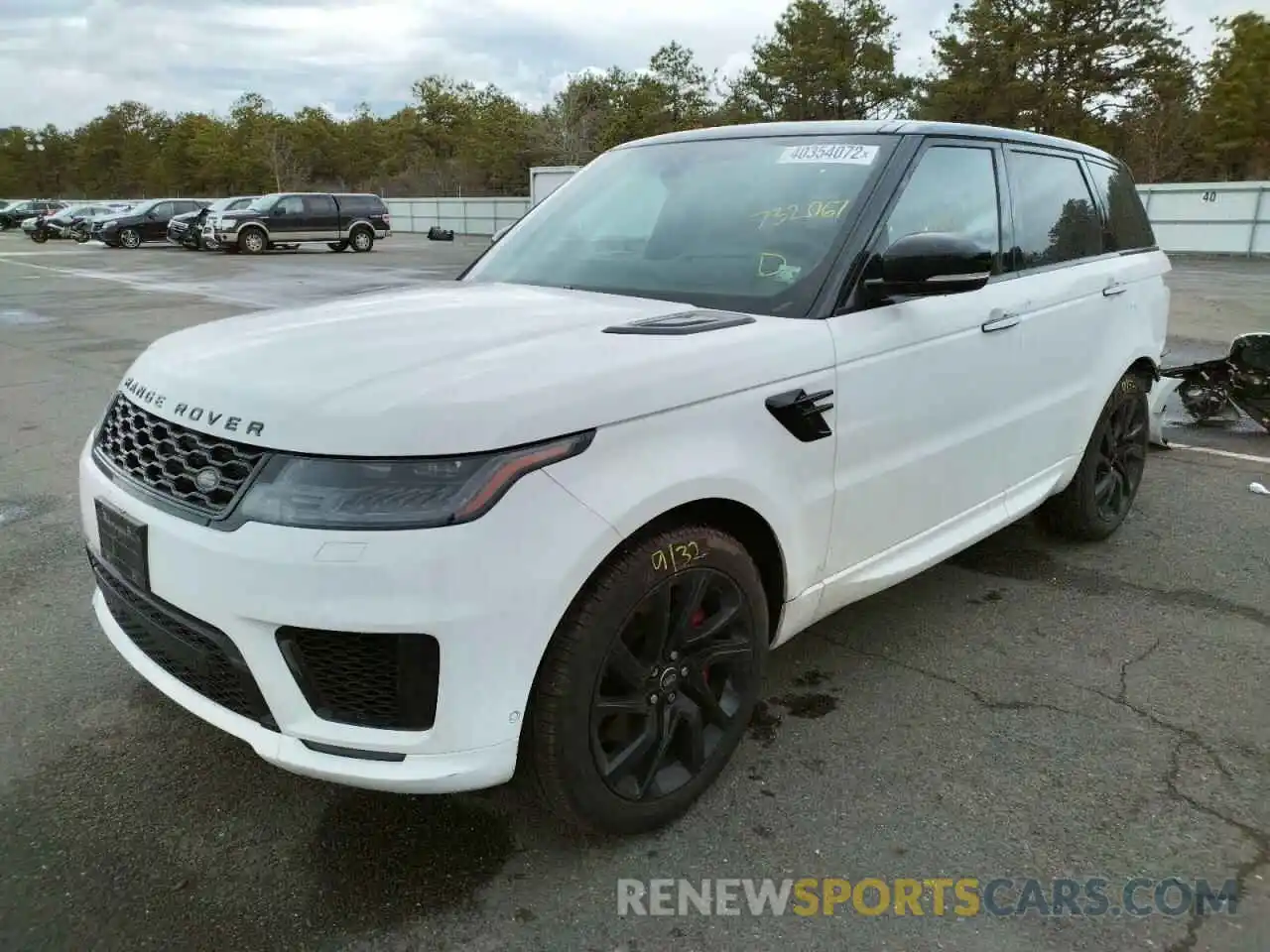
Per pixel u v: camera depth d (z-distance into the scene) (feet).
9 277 65.92
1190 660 11.57
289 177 273.33
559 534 6.74
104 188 371.56
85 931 7.16
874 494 9.70
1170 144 140.36
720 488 7.80
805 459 8.71
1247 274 70.90
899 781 9.12
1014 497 12.45
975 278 8.95
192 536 6.84
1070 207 13.58
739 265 9.87
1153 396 17.08
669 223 10.87
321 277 65.41
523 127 196.44
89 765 9.23
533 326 8.27
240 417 6.90
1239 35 157.38
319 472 6.51
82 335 37.73
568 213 12.12
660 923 7.36
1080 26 136.26
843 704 10.53
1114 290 13.94
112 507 7.71
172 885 7.66
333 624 6.42
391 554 6.34
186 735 9.74
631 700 7.74
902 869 7.97
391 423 6.48
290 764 6.94
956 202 11.14
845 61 158.81
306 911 7.41
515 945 7.13
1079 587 13.70
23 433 22.12
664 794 8.24
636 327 8.19
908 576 10.62
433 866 7.93
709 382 7.80
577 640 7.13
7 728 9.84
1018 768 9.36
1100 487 14.85
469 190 213.05
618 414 7.14
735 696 8.77
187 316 43.50
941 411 10.41
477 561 6.43
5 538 15.24
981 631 12.34
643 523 7.24
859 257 9.54
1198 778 9.20
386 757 6.79
